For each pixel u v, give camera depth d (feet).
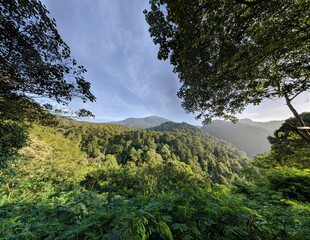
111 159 143.84
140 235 5.37
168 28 11.48
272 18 7.23
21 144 21.31
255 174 18.48
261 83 10.84
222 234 6.03
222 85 11.31
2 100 12.37
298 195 13.33
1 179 24.85
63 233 7.91
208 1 7.84
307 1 6.01
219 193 8.79
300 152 26.30
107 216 6.88
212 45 10.27
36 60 10.70
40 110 14.44
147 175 55.36
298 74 9.06
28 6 8.96
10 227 9.87
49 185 39.32
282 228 6.24
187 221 6.42
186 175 50.16
